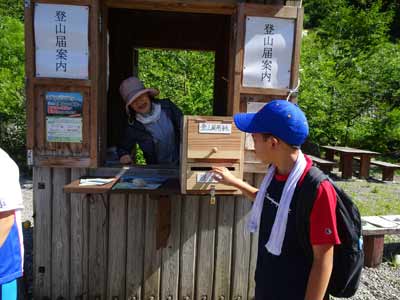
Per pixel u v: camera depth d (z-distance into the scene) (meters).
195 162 2.66
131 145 3.58
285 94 3.04
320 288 1.59
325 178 1.65
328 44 14.11
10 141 9.74
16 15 14.06
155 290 3.30
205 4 3.03
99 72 3.04
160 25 5.15
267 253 1.80
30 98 2.94
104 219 3.21
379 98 13.20
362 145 13.46
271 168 1.89
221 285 3.34
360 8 15.89
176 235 3.26
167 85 8.66
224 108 4.97
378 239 4.52
